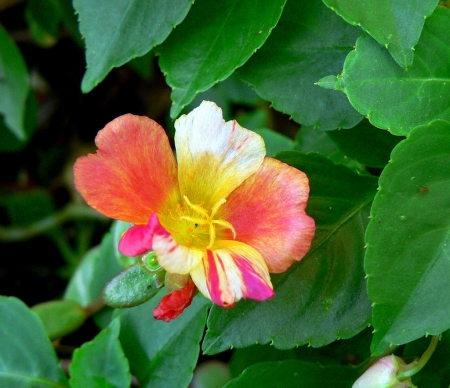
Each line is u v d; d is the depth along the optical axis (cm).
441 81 16
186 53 17
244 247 15
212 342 16
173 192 16
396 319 15
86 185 15
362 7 15
